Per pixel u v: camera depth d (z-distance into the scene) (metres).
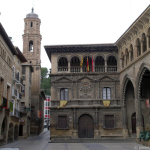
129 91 44.34
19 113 45.88
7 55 36.62
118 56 46.19
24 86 53.34
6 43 35.59
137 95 36.97
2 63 32.94
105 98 44.88
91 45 45.62
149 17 32.94
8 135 39.97
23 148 30.42
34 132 59.53
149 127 42.16
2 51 33.47
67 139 40.44
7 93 37.91
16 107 44.41
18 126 45.59
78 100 44.19
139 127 36.31
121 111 43.97
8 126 36.47
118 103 44.53
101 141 40.06
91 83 45.19
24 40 66.44
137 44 38.03
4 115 33.88
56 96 44.69
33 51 65.69
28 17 67.38
